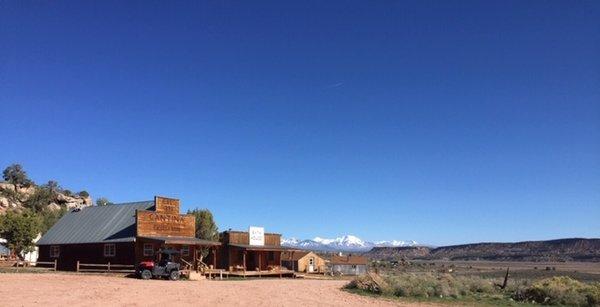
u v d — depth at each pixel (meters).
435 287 34.75
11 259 52.53
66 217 57.31
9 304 21.89
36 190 100.06
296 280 50.69
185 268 47.88
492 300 32.50
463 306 29.33
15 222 52.50
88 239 50.28
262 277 55.41
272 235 63.34
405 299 31.92
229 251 57.94
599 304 31.16
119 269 47.16
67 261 51.19
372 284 36.72
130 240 46.53
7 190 95.88
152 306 23.53
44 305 21.98
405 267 128.25
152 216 48.44
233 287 35.91
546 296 32.78
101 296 26.19
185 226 51.34
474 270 119.81
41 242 53.56
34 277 35.59
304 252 76.69
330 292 35.25
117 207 55.03
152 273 40.28
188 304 24.81
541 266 169.38
